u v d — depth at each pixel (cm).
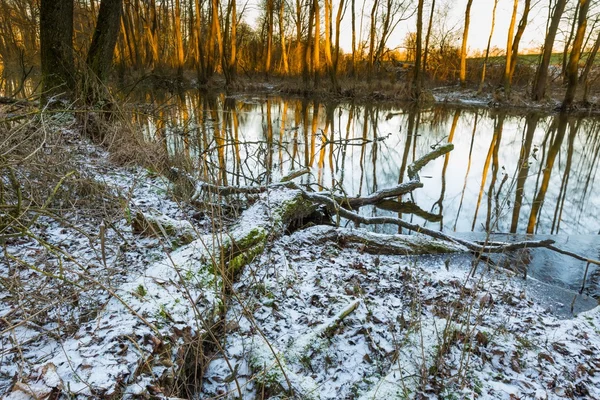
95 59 742
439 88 2719
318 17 2455
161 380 201
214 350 251
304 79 2598
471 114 1938
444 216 652
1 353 202
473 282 395
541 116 1888
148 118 789
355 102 2328
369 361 260
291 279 352
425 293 359
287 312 301
